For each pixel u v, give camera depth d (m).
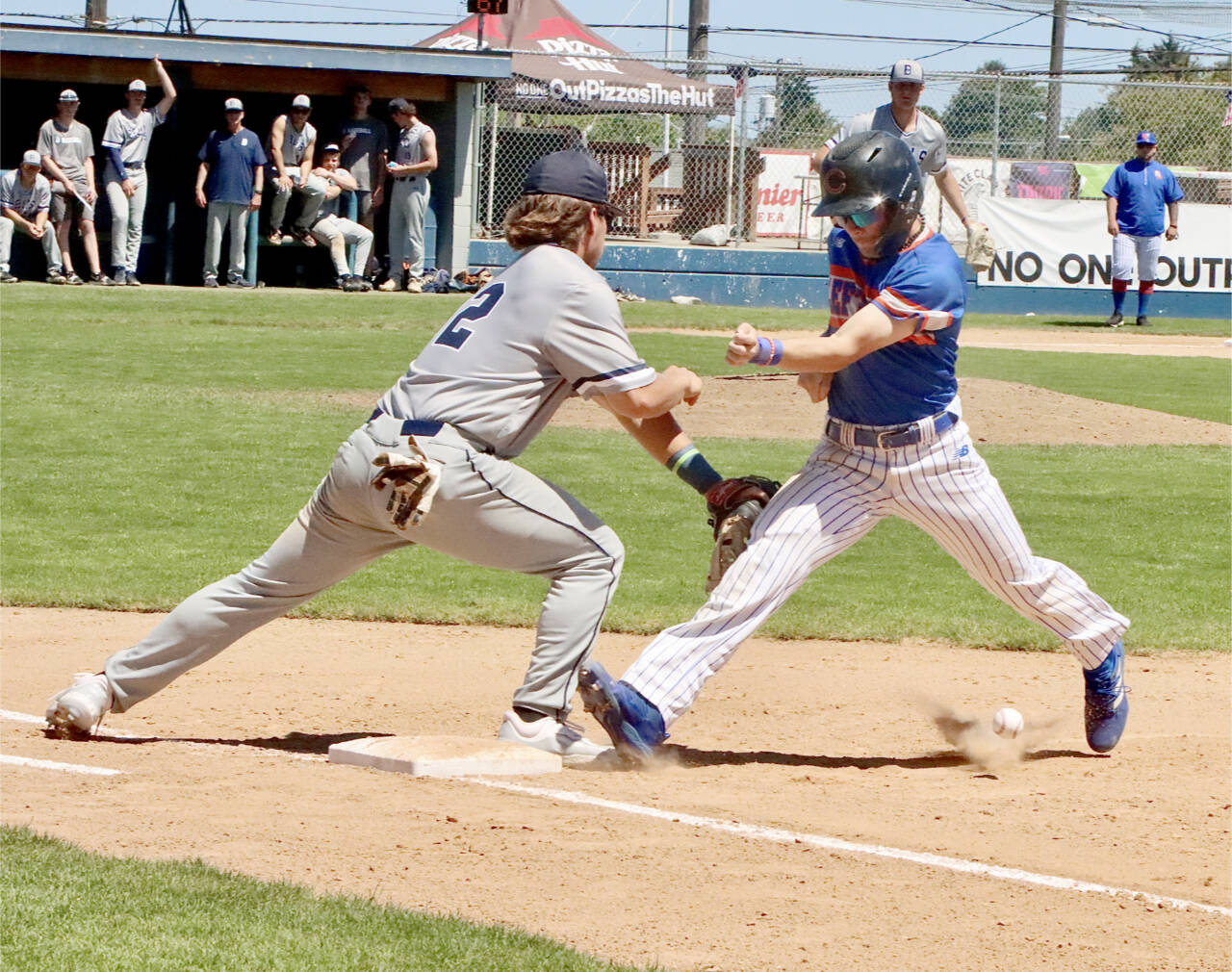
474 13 61.97
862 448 12.59
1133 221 59.34
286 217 61.75
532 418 12.16
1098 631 13.47
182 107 62.28
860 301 12.58
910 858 10.50
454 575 22.41
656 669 12.59
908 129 22.31
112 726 14.30
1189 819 11.64
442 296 58.06
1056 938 9.09
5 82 61.50
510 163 68.50
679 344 46.78
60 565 21.28
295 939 8.41
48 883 9.17
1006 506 12.94
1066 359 48.69
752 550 12.55
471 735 14.24
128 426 31.88
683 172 72.69
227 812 11.10
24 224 55.31
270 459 29.09
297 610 19.92
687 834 10.87
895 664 18.05
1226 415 38.34
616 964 8.35
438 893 9.53
